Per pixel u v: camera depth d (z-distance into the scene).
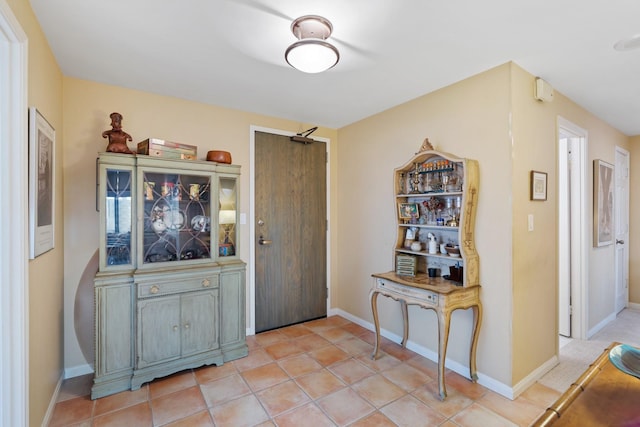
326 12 1.57
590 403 0.96
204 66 2.16
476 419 1.84
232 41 1.85
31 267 1.53
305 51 1.68
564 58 2.02
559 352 2.67
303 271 3.52
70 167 2.32
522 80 2.15
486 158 2.19
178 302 2.34
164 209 2.47
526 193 2.18
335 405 1.99
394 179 2.72
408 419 1.85
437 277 2.46
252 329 3.15
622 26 1.66
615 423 0.87
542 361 2.36
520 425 1.79
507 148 2.07
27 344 1.40
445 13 1.57
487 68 2.16
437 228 2.55
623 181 3.82
